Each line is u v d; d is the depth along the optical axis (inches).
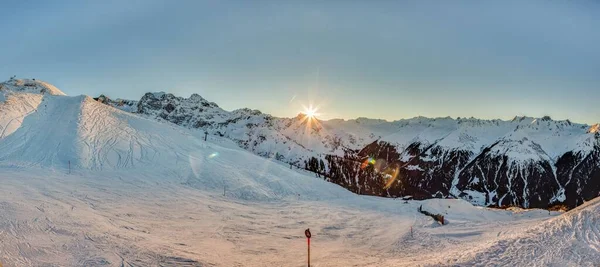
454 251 1087.6
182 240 1304.1
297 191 2805.1
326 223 1849.2
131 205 1777.8
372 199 2822.3
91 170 2380.7
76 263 949.8
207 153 3250.5
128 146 2918.3
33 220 1242.6
